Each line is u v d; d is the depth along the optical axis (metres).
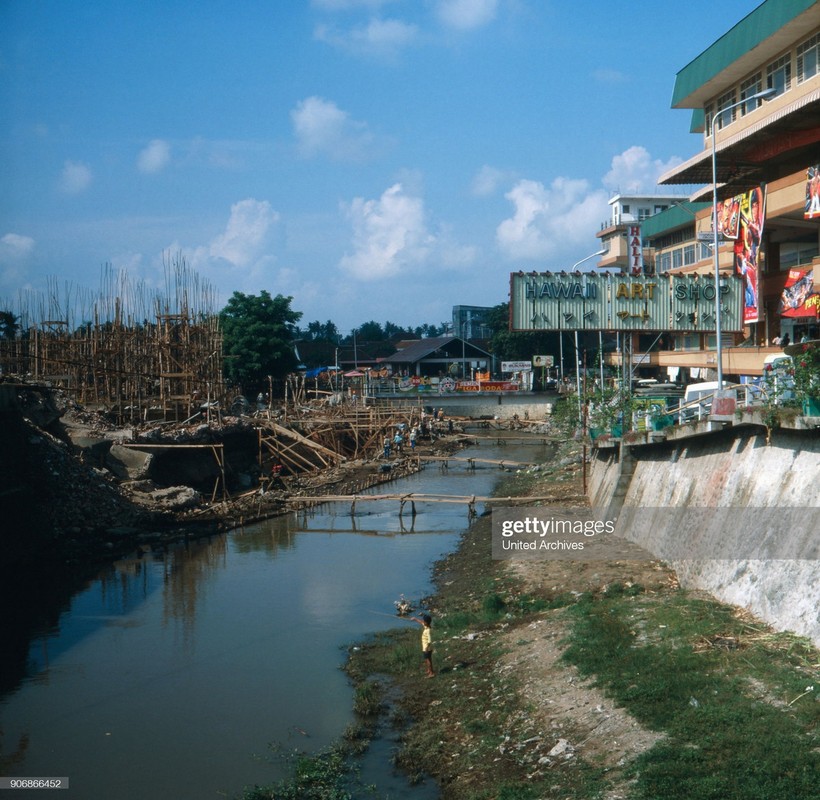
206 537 37.16
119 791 14.92
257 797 14.38
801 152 38.09
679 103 46.84
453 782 14.30
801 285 37.62
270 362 82.12
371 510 43.81
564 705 15.53
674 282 40.09
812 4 32.25
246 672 20.66
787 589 16.84
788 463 18.91
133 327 53.34
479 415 87.38
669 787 11.57
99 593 27.98
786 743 12.09
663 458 27.88
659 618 18.61
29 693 19.53
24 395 40.72
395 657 20.77
